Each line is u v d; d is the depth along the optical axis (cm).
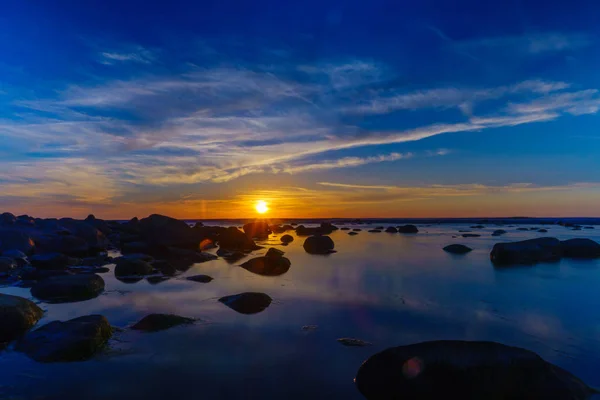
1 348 710
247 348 702
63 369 618
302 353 679
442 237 3594
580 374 596
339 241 3192
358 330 804
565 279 1388
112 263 1889
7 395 538
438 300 1064
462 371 532
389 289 1215
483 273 1520
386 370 560
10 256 1867
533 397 514
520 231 4447
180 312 952
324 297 1103
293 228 5869
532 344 727
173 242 2391
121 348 705
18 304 851
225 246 2719
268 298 1055
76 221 3147
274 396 533
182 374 600
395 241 3158
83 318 776
